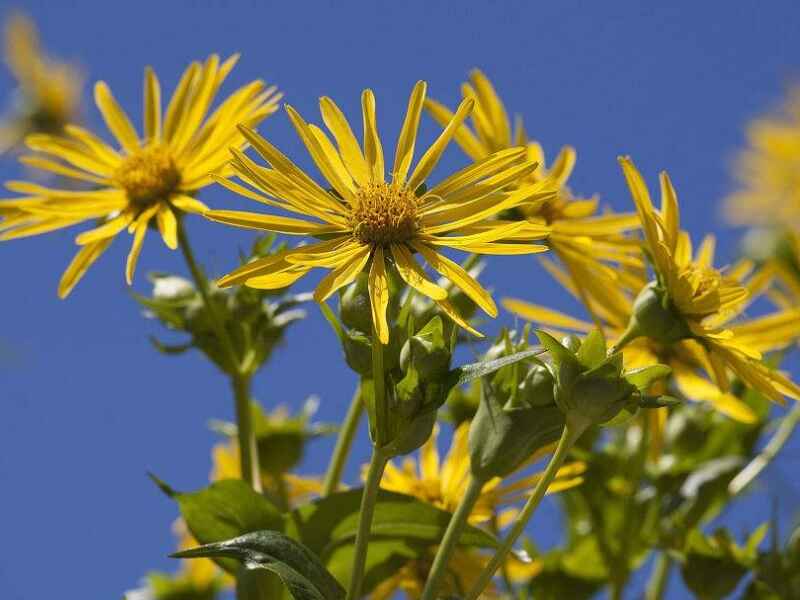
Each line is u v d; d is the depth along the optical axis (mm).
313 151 815
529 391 810
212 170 890
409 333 798
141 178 895
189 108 909
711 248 910
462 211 809
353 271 796
